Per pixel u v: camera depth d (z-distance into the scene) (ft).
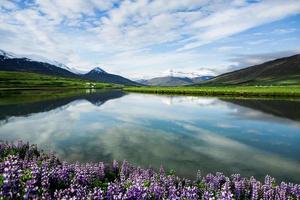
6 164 32.09
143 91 510.17
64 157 68.90
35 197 25.93
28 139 89.61
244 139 95.55
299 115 156.15
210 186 40.14
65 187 32.83
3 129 107.04
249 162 69.51
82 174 35.60
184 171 61.05
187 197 29.76
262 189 39.11
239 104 225.35
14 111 164.86
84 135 97.96
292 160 71.67
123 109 186.80
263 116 152.66
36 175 30.94
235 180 44.45
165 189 34.60
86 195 27.27
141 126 118.93
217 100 276.21
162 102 252.83
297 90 358.64
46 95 325.62
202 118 144.97
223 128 116.06
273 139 96.17
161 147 82.53
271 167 66.03
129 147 81.61
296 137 99.40
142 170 48.08
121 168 49.55
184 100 280.31
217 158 72.54
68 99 271.69
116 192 28.02
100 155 71.92
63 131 105.09
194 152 77.82
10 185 25.57
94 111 173.27
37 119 135.03
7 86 492.54
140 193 27.43
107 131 106.42
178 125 122.52
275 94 335.26
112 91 525.34
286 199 36.19
